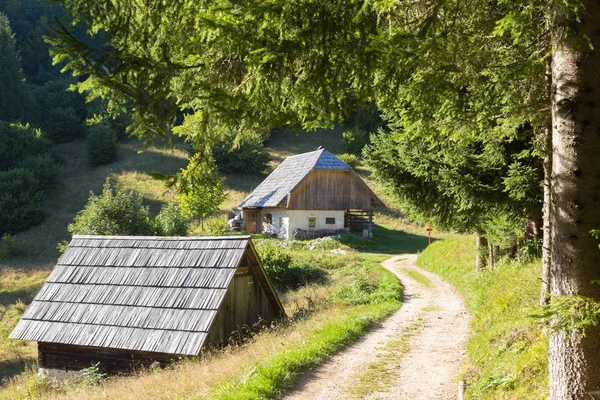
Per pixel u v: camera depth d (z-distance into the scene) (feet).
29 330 55.36
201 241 57.62
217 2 19.11
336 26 18.28
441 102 24.34
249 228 164.96
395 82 19.98
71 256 62.80
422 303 61.72
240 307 56.59
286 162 174.50
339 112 21.09
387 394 29.96
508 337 32.27
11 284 121.49
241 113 19.70
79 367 55.36
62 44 17.98
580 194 17.26
